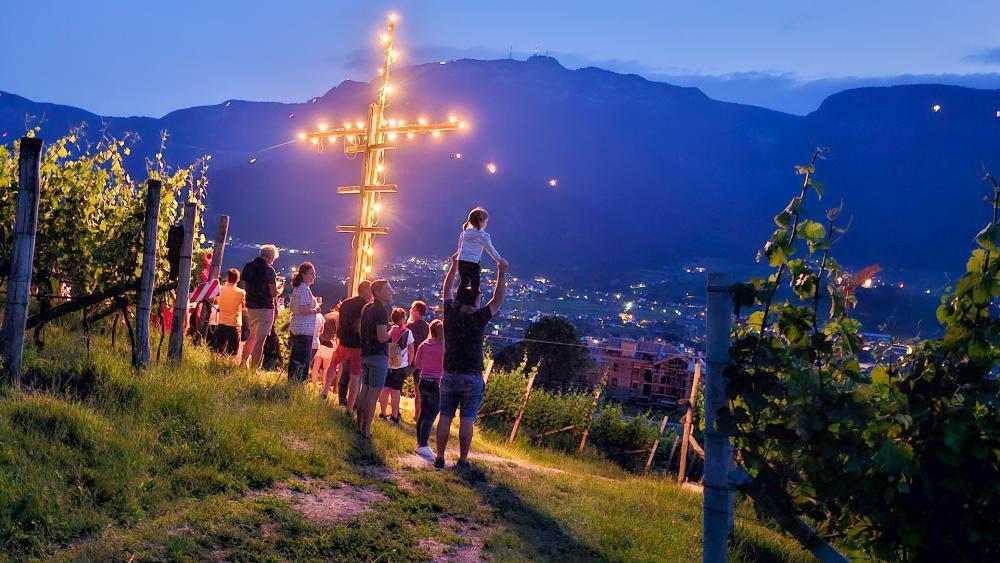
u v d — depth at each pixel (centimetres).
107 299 1005
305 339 1127
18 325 739
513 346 5816
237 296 1238
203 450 689
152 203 904
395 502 711
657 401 5312
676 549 762
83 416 664
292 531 593
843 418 348
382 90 1817
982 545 342
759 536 882
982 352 349
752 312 387
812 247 374
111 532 522
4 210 912
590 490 968
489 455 1169
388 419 1241
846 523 386
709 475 386
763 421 388
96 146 1075
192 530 554
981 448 336
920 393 360
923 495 352
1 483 527
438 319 984
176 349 1002
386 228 1794
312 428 874
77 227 989
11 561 462
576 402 2377
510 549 653
